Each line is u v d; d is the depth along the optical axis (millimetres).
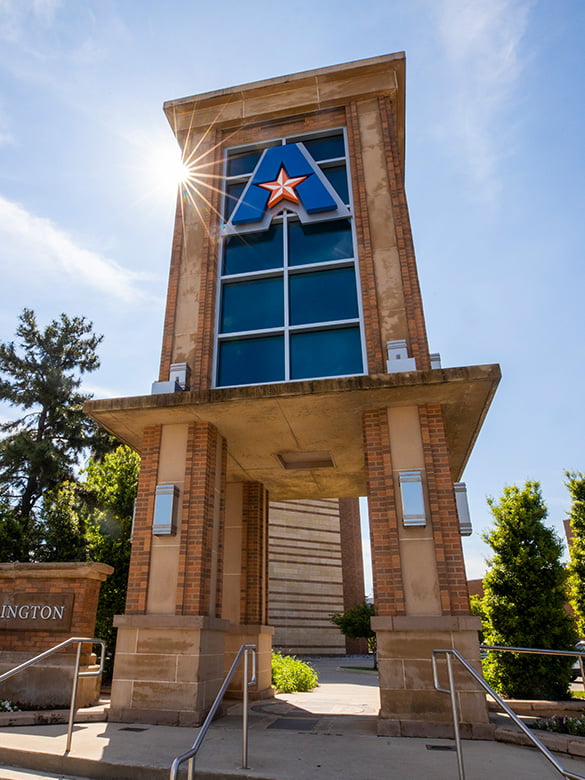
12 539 17781
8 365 27578
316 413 9523
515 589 12734
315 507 37219
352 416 9680
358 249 10891
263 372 10508
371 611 30812
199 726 7812
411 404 9148
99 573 9758
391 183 11320
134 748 6191
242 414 9539
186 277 11539
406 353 9375
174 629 8422
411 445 8938
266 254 11539
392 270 10500
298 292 11031
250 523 13109
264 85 12938
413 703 7477
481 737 7172
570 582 14680
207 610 8875
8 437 25469
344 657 34844
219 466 10258
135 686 8234
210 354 10719
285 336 10617
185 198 12438
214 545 9516
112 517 16703
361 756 6055
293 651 33406
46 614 9367
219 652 9188
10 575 9727
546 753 4324
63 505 19500
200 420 9820
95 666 9500
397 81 12742
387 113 12148
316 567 35938
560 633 11969
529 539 13211
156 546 9055
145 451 9812
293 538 35656
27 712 8180
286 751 6266
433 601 7961
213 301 11195
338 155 12312
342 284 10875
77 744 6352
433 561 8172
